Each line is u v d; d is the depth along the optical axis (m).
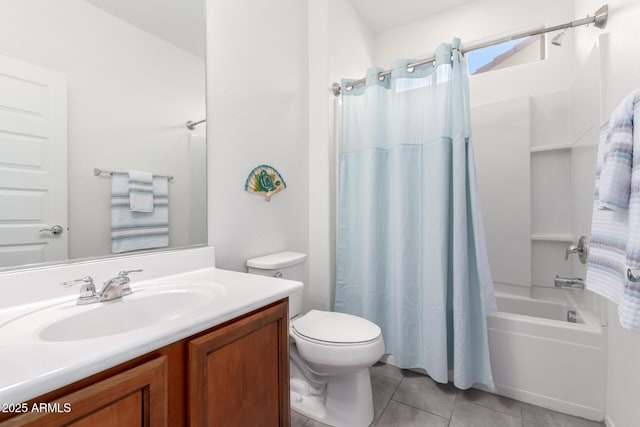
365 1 2.28
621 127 0.85
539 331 1.42
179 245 1.21
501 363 1.50
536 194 2.12
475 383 1.58
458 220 1.49
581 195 1.66
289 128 1.83
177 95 1.20
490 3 2.25
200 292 0.94
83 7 0.93
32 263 0.84
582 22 1.35
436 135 1.58
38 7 0.84
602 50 1.27
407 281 1.66
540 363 1.42
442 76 1.57
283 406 0.95
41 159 0.85
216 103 1.36
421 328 1.65
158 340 0.59
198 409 0.68
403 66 1.70
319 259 2.00
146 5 1.10
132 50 1.06
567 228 2.02
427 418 1.34
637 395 1.00
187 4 1.24
